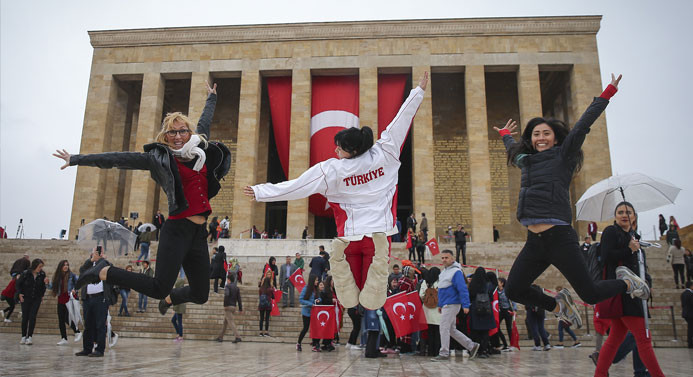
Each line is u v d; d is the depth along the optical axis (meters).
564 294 4.75
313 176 4.04
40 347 11.33
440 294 10.16
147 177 33.38
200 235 4.59
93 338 9.66
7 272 25.28
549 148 4.70
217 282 19.12
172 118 4.61
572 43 34.09
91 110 34.97
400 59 34.34
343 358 10.08
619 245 5.59
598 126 32.84
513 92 37.88
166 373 6.80
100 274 4.30
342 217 4.02
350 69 34.75
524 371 7.76
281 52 35.06
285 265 18.88
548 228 4.42
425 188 32.31
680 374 7.63
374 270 3.85
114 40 35.94
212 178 4.70
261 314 15.60
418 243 23.14
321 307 11.87
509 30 34.31
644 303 5.35
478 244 27.55
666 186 6.58
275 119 35.09
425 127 33.38
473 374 7.22
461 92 37.88
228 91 39.06
